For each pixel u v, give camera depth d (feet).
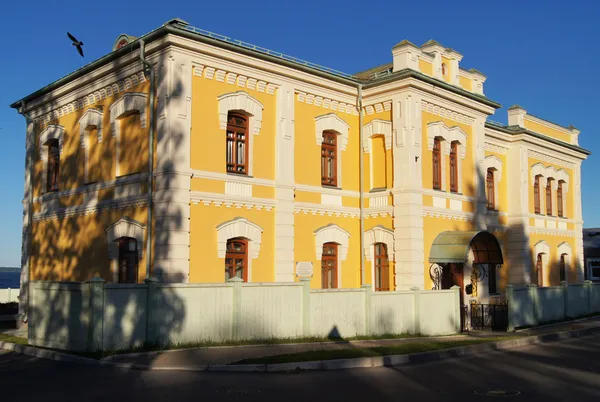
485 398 36.22
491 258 82.79
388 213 77.66
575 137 122.93
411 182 75.66
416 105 77.46
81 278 73.31
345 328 61.72
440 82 79.56
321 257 75.82
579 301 94.43
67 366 45.50
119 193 68.03
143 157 64.85
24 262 84.99
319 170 76.54
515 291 78.43
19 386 37.91
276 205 70.28
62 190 78.74
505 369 47.44
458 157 85.66
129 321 49.96
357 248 80.02
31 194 85.66
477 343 59.67
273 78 71.20
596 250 158.10
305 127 75.41
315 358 47.37
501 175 103.96
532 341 66.64
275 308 57.26
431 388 39.27
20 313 79.56
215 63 65.31
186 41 62.18
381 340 61.62
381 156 80.43
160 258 60.18
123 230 66.28
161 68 62.69
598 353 57.62
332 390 37.93
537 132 111.24
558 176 117.91
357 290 63.10
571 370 47.11
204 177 63.57
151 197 62.18
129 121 68.18
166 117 61.46
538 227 109.19
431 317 69.46
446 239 77.15
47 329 53.67
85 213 73.46
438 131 81.25
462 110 85.76
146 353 48.34
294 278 71.56
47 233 81.51
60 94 78.54
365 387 39.14
